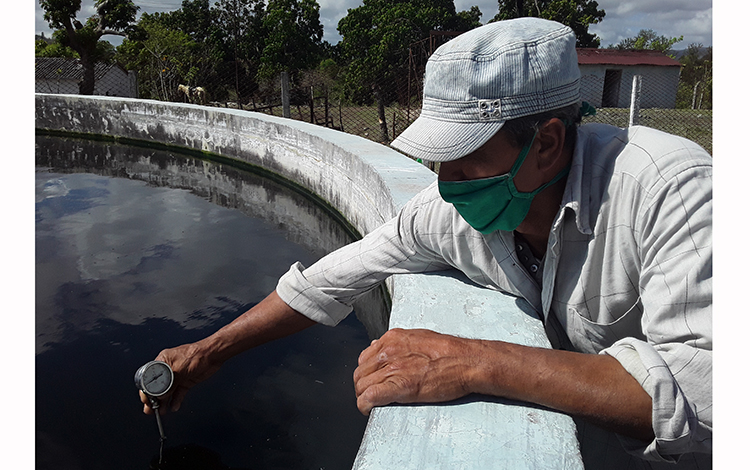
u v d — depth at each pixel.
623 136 1.21
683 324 0.98
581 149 1.21
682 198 1.02
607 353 1.07
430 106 1.18
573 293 1.28
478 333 1.42
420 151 1.16
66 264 4.07
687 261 0.99
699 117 14.24
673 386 0.94
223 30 33.62
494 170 1.16
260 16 34.34
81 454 2.08
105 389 2.50
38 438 2.17
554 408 1.08
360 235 4.81
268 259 4.23
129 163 8.27
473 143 1.12
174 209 5.76
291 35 33.06
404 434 1.09
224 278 3.80
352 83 27.42
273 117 7.72
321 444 2.11
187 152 9.07
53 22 22.97
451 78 1.12
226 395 2.44
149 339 2.94
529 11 31.11
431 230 1.57
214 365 1.87
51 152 8.99
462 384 1.13
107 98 10.05
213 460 2.03
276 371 2.64
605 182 1.18
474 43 1.11
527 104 1.09
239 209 5.83
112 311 3.27
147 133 9.62
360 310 3.42
